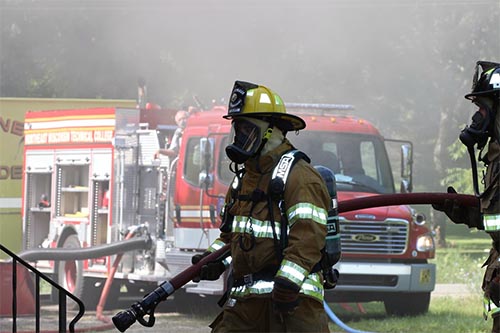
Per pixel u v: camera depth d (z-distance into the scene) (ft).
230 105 23.08
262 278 22.56
